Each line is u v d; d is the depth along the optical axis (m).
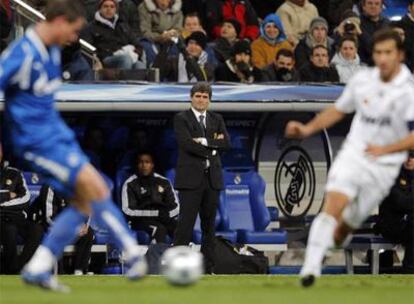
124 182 66.00
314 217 73.50
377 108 36.31
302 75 72.81
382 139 36.50
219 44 73.88
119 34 71.25
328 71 72.94
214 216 60.59
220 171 60.22
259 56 75.62
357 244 69.12
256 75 72.25
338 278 49.41
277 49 75.69
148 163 66.12
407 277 51.38
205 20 79.75
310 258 35.62
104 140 69.62
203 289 36.41
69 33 33.16
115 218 33.06
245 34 79.44
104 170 69.62
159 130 70.31
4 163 65.62
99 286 38.31
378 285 40.94
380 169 36.12
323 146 73.69
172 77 70.25
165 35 70.19
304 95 68.44
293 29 79.81
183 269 32.16
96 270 67.31
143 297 31.91
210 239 60.69
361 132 36.66
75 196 33.72
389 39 35.91
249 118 72.81
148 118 70.12
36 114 33.09
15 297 31.81
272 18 75.62
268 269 68.44
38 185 67.69
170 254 32.50
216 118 60.25
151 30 76.31
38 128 33.09
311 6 80.81
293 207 73.31
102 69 68.25
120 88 66.38
